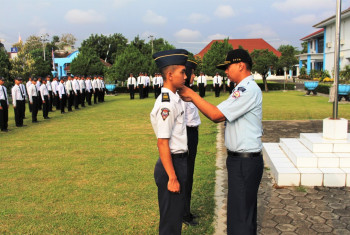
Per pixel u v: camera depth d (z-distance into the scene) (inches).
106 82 1087.6
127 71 997.8
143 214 138.5
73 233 123.5
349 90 588.7
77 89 604.1
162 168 93.1
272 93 879.1
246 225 94.7
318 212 136.9
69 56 1780.3
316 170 170.2
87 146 270.4
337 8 177.5
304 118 397.7
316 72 1190.9
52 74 1488.7
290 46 1467.8
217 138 290.4
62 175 192.2
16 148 267.7
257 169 95.4
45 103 464.4
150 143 278.1
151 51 1510.8
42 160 227.5
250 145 94.0
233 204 96.2
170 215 93.3
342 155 176.7
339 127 183.6
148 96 895.1
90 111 551.2
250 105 92.5
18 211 142.9
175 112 90.3
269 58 944.3
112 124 393.4
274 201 149.4
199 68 1201.4
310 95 771.4
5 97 358.3
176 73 90.7
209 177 183.3
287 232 121.0
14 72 842.2
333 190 160.7
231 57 97.9
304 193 157.6
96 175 190.9
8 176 191.8
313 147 182.1
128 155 237.1
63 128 370.6
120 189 167.3
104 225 129.3
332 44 1068.5
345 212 136.4
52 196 159.5
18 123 396.2
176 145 92.9
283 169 172.9
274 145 230.7
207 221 131.6
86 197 157.6
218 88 780.0
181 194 93.7
